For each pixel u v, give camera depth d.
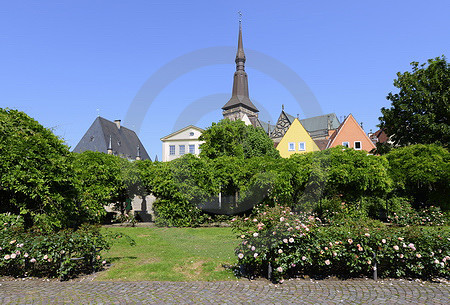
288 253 5.27
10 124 7.12
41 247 5.33
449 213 12.92
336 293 4.55
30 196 6.91
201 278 5.24
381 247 5.36
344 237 5.53
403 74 23.67
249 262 5.41
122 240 8.70
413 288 4.82
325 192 12.53
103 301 4.20
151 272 5.59
